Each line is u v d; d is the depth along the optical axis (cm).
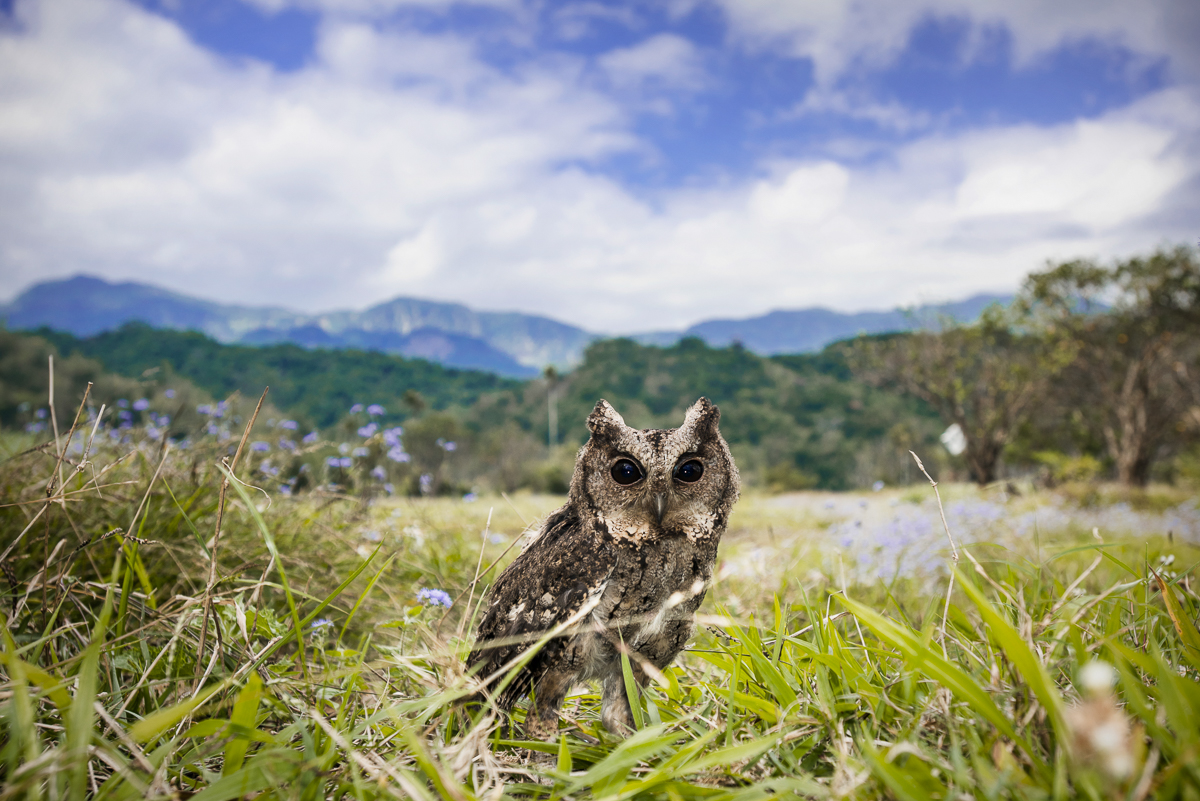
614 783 204
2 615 278
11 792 167
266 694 260
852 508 1606
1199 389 2933
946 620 267
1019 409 3272
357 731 238
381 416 687
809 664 279
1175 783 152
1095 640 234
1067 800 162
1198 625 269
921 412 11494
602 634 297
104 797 185
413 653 349
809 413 12188
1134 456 3136
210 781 208
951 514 884
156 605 331
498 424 12756
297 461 638
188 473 468
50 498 314
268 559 360
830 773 219
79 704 177
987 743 195
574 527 320
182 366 15825
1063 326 3070
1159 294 2809
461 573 523
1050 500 1942
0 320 1498
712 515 319
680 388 14062
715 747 246
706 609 423
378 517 592
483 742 230
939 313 3381
